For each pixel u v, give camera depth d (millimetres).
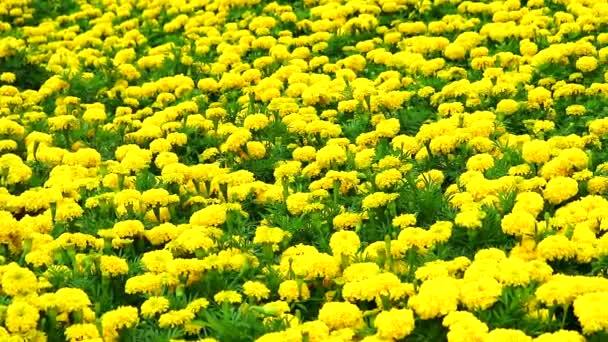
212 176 3746
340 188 3646
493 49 4617
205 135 4125
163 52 5219
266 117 4086
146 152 3906
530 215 3279
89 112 4242
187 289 3254
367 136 3881
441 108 4031
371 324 3031
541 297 3010
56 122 4152
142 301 3270
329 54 4934
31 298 3102
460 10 5227
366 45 4793
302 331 2965
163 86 4551
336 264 3211
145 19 6117
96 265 3277
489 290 3010
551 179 3492
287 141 4031
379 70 4551
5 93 4535
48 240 3426
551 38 4520
